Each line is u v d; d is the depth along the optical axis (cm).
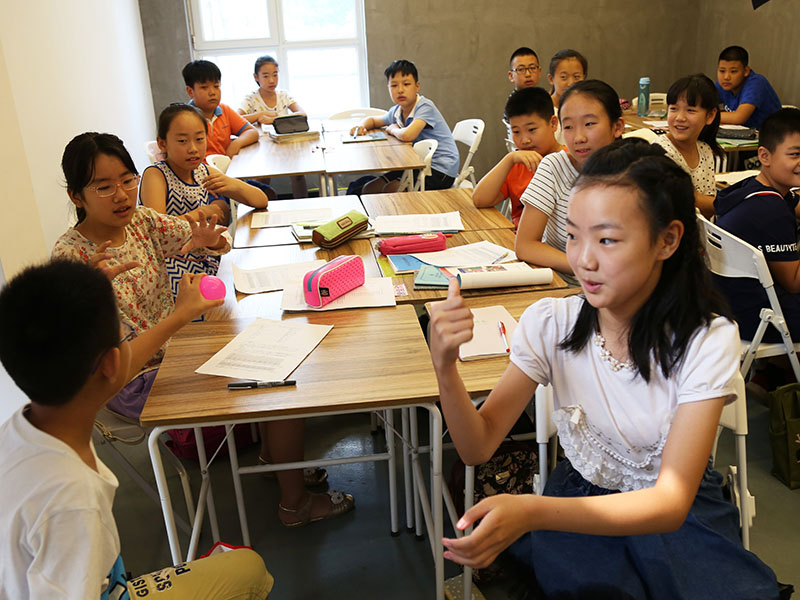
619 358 114
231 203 333
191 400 151
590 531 94
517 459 189
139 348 155
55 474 102
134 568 202
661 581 112
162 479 154
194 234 218
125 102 485
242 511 201
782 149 234
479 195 285
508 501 93
